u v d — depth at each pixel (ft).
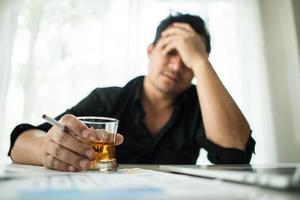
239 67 5.82
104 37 5.49
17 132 2.07
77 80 5.29
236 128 2.50
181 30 3.29
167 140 2.97
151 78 3.22
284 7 6.10
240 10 6.05
